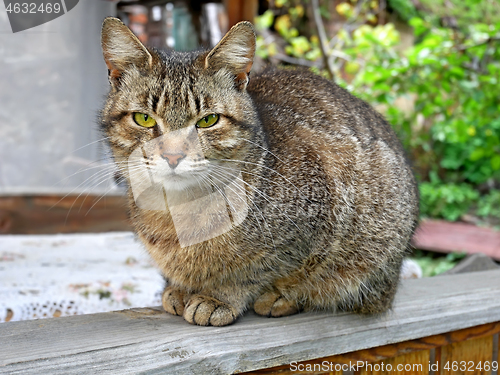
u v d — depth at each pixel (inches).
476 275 23.5
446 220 79.2
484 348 20.8
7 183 37.5
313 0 51.6
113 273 24.0
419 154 87.6
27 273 23.6
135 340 15.2
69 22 35.7
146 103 17.5
